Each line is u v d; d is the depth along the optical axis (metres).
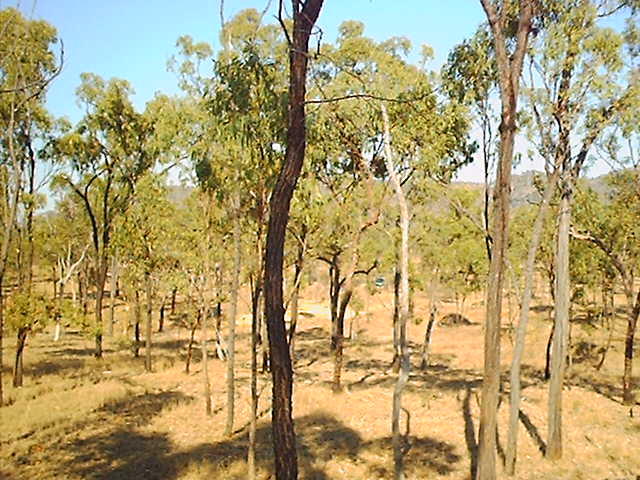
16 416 13.19
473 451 11.48
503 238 8.43
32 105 16.41
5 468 9.90
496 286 8.45
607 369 21.55
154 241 18.44
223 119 8.69
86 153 21.36
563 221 11.50
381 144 13.51
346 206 15.17
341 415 14.23
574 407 15.12
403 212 9.12
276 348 4.75
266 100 7.92
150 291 20.09
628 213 15.98
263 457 10.87
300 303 47.84
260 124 8.08
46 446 11.25
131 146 21.17
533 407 15.10
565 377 19.22
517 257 18.58
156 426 13.01
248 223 10.87
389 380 19.34
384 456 11.12
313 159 12.53
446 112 12.10
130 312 26.23
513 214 19.03
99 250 24.19
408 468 10.40
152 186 17.56
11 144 14.34
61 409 14.07
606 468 10.77
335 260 20.36
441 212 20.23
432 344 30.00
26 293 16.56
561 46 9.89
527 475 10.38
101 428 12.68
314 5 4.91
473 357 25.62
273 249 4.79
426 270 22.59
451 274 23.12
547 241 18.11
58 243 30.11
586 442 12.26
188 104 12.92
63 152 20.06
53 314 16.45
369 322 38.62
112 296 28.19
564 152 10.70
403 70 12.38
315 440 12.09
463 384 18.55
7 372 18.75
